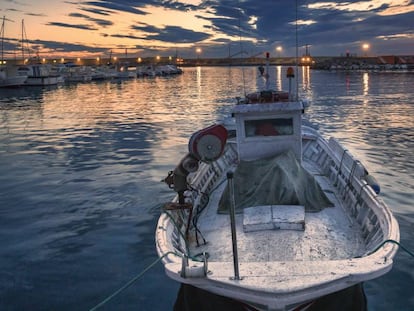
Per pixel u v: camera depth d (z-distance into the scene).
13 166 17.28
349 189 8.86
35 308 7.22
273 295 4.54
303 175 8.44
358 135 22.34
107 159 18.39
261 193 8.02
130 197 13.08
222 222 7.84
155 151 19.98
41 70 78.06
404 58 134.75
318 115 31.17
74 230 10.57
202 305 6.09
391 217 6.52
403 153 17.77
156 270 8.50
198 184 9.53
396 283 7.66
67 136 24.55
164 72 140.62
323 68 159.62
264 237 6.93
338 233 7.21
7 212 11.88
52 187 14.23
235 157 13.37
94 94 59.19
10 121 31.48
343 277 4.74
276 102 9.48
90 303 7.37
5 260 9.00
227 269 5.07
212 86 76.38
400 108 34.75
